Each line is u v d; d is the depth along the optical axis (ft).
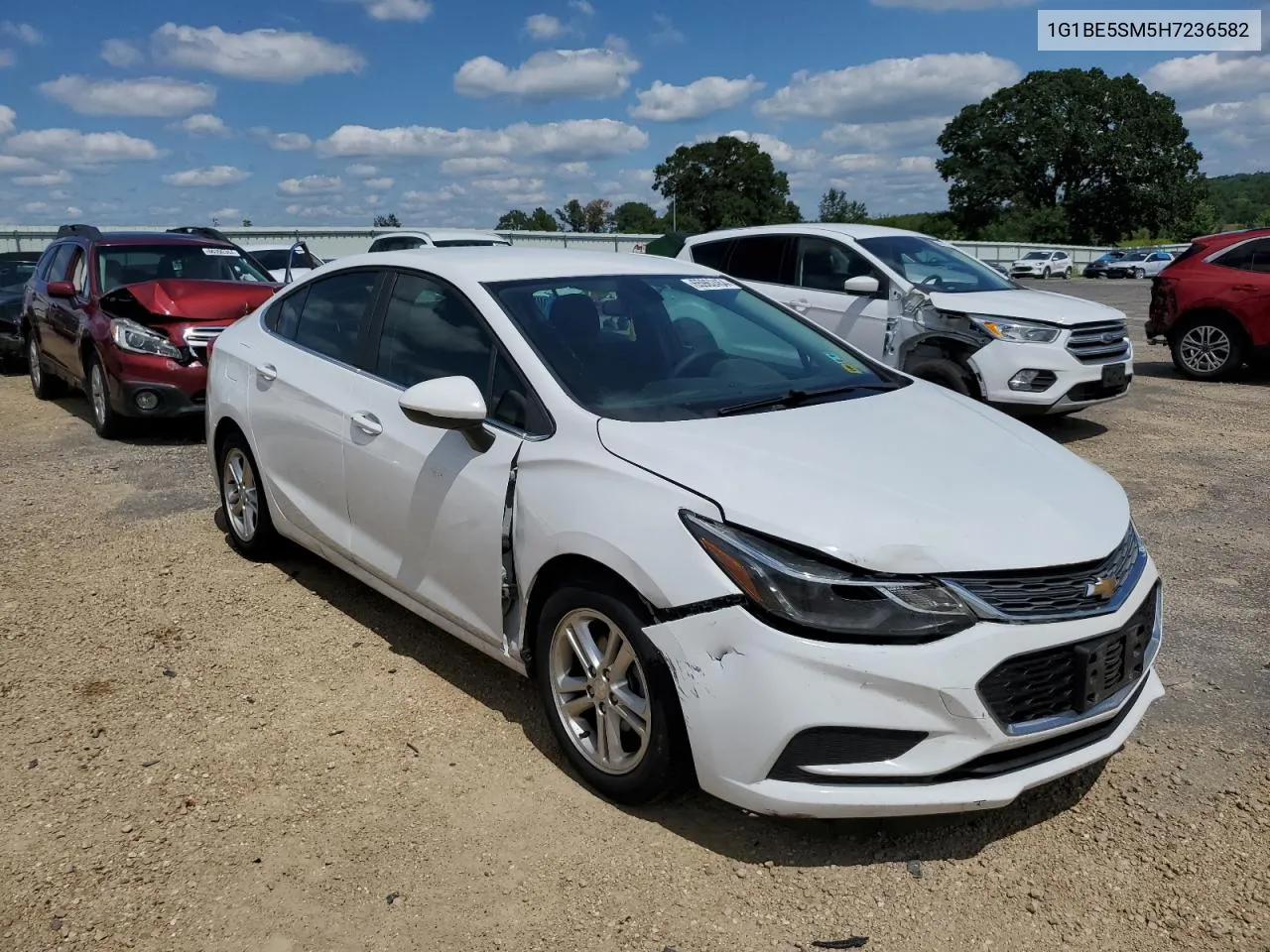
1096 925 8.61
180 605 15.58
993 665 8.73
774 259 30.76
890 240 29.43
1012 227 279.08
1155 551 18.06
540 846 9.67
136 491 22.08
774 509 9.09
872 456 10.21
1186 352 38.11
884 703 8.61
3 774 10.91
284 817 10.14
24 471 23.97
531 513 10.66
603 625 10.28
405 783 10.72
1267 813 10.09
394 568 13.03
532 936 8.49
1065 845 9.68
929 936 8.50
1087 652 9.12
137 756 11.30
